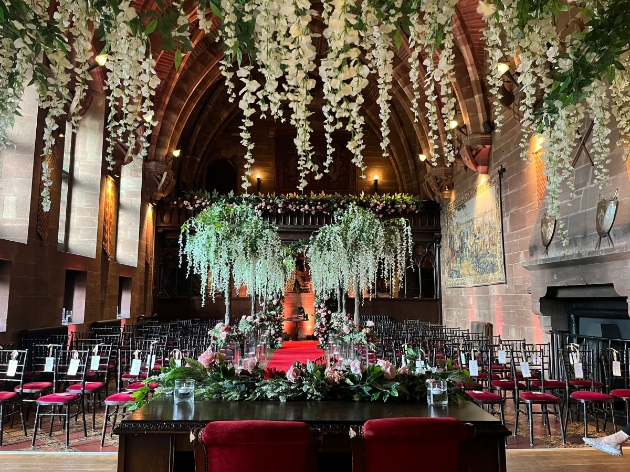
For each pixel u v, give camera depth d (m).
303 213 20.25
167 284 20.22
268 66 2.79
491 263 14.53
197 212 20.38
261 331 11.80
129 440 3.15
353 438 2.73
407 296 21.31
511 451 6.00
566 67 2.85
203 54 17.30
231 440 2.59
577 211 8.74
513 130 13.04
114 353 9.30
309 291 20.64
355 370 4.04
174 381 4.08
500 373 9.05
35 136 9.66
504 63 8.60
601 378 8.05
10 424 7.23
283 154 25.14
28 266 9.56
